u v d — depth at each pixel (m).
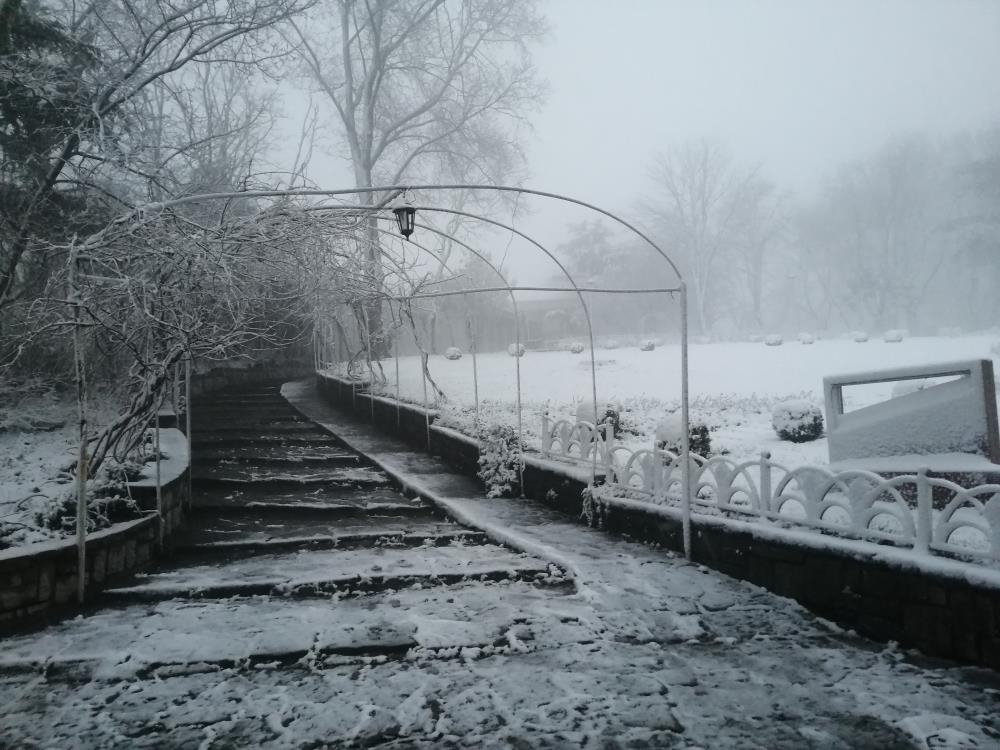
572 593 6.96
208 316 8.84
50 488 8.26
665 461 8.71
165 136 14.28
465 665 5.27
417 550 8.65
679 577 7.24
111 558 7.17
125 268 7.79
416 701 4.68
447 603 6.63
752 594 6.78
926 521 5.56
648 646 5.62
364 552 8.52
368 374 20.17
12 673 5.11
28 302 9.89
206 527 9.41
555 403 15.81
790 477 6.86
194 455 13.23
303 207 8.76
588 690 4.83
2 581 5.92
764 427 12.66
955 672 5.07
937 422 7.39
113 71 11.45
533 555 8.23
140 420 8.52
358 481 12.25
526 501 10.98
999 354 20.02
